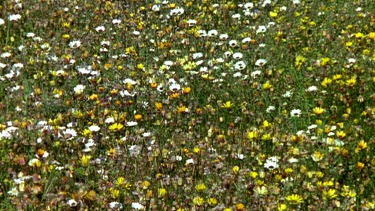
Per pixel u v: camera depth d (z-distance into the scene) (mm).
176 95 3664
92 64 3994
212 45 4207
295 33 4348
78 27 4465
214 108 3734
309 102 3754
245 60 4074
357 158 3344
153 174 3252
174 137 3430
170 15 4586
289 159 3234
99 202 3035
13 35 4344
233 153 3312
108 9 4617
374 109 3514
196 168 3266
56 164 3266
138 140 3420
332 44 4121
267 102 3729
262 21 4570
